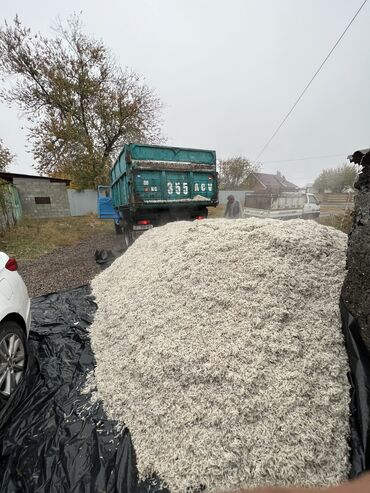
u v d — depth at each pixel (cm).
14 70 1809
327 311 214
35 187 1538
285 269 242
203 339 208
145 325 245
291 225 307
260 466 143
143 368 207
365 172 189
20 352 236
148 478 150
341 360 185
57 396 214
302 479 138
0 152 1894
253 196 1457
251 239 287
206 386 180
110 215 1114
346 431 152
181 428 167
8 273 258
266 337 197
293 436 150
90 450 168
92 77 1961
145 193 596
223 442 154
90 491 146
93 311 358
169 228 476
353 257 197
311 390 167
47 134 1900
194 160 664
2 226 1040
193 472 147
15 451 169
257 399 165
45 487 149
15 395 212
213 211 1845
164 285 278
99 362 249
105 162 2061
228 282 246
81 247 914
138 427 177
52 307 372
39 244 940
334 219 930
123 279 379
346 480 136
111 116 2008
